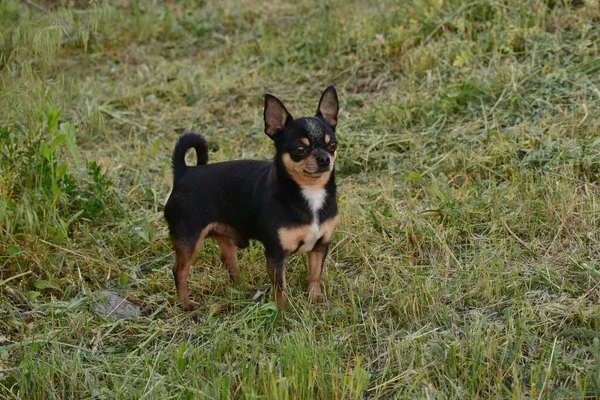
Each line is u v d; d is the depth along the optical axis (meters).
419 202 5.48
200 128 7.28
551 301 4.22
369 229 5.18
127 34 9.50
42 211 5.30
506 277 4.52
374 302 4.50
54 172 5.44
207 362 3.87
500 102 6.43
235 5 10.02
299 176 4.23
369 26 8.17
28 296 4.68
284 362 3.75
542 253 4.71
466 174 5.69
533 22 7.28
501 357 3.69
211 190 4.55
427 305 4.29
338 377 3.67
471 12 7.70
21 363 3.89
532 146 5.73
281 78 7.94
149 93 8.02
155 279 4.93
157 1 10.38
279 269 4.38
